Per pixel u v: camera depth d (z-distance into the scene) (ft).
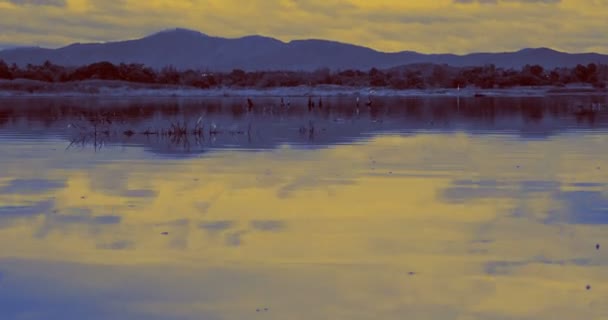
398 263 75.77
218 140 204.95
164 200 109.19
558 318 60.90
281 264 75.46
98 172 138.10
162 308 63.36
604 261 75.97
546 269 73.31
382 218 96.32
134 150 178.09
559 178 128.88
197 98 609.42
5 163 152.66
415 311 62.49
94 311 62.80
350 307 63.36
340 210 101.35
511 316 61.36
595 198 109.19
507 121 288.51
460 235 86.94
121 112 358.23
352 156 163.43
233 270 73.51
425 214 98.68
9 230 90.17
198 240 85.10
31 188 119.96
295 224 93.15
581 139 204.95
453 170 139.33
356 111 374.02
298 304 64.08
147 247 81.92
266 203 106.52
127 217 97.55
